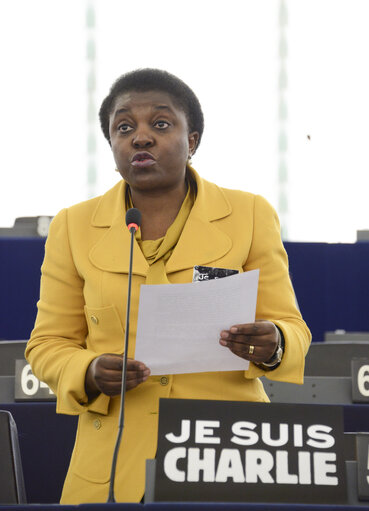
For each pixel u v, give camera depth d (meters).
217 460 2.54
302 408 2.62
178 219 3.04
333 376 4.31
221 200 3.12
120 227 3.04
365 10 13.48
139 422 2.83
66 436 3.91
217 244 2.98
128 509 2.29
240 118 13.51
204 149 13.46
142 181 2.96
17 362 4.05
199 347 2.74
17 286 7.20
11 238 7.25
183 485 2.50
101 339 2.96
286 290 3.05
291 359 2.87
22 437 3.89
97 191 13.17
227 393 2.89
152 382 2.87
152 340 2.71
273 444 2.57
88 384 2.82
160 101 2.98
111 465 2.77
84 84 13.57
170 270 2.92
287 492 2.51
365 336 5.79
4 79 13.64
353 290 7.31
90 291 2.98
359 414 3.91
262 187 13.27
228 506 2.30
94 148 13.27
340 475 2.54
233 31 13.71
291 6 13.59
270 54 13.62
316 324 7.30
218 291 2.68
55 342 3.01
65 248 3.10
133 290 2.92
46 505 2.32
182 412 2.59
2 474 2.72
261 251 3.04
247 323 2.72
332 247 7.36
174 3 13.77
